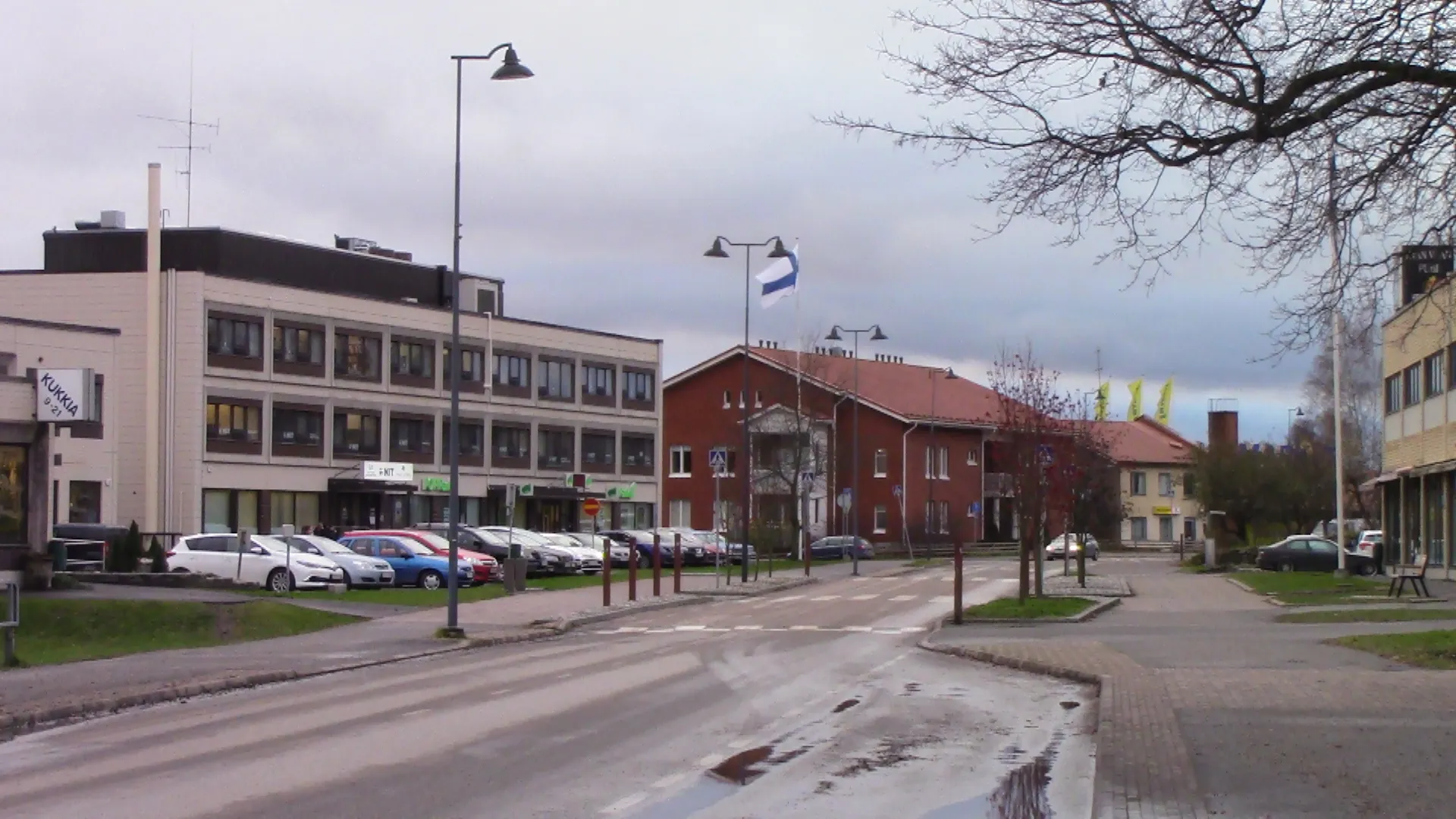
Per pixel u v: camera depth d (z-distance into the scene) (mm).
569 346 82812
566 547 54000
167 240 67875
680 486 91625
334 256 73125
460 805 10375
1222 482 69375
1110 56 12102
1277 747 12266
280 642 25578
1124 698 15633
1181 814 9688
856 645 25141
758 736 14047
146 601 27953
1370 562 51125
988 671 20484
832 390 86188
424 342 73688
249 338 64625
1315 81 11766
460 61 28000
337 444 68688
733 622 31391
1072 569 59812
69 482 57812
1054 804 10711
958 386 100438
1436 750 12039
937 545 88875
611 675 20109
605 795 10812
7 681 18562
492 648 25406
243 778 11492
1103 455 72188
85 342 58344
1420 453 47469
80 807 10312
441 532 50938
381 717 15477
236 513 63844
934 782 11609
